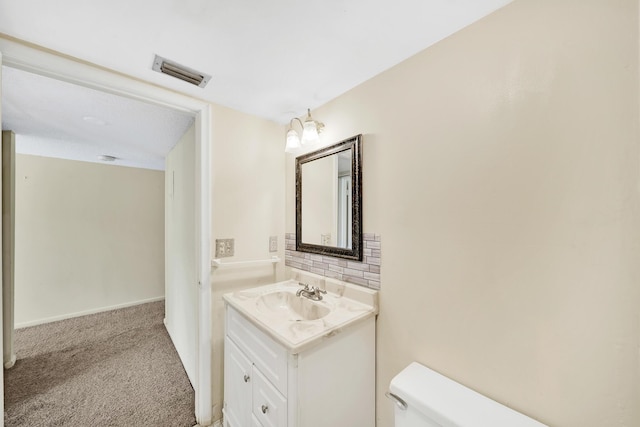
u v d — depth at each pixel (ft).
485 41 2.99
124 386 6.10
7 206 6.70
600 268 2.29
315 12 2.87
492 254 2.94
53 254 9.92
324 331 3.35
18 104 5.19
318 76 4.20
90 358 7.27
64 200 10.16
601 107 2.28
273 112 5.51
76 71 3.67
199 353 5.05
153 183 12.30
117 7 2.76
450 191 3.29
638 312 2.12
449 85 3.30
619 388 2.22
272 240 5.93
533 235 2.66
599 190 2.30
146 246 12.07
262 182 5.78
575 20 2.41
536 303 2.64
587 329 2.36
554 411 2.54
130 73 4.07
